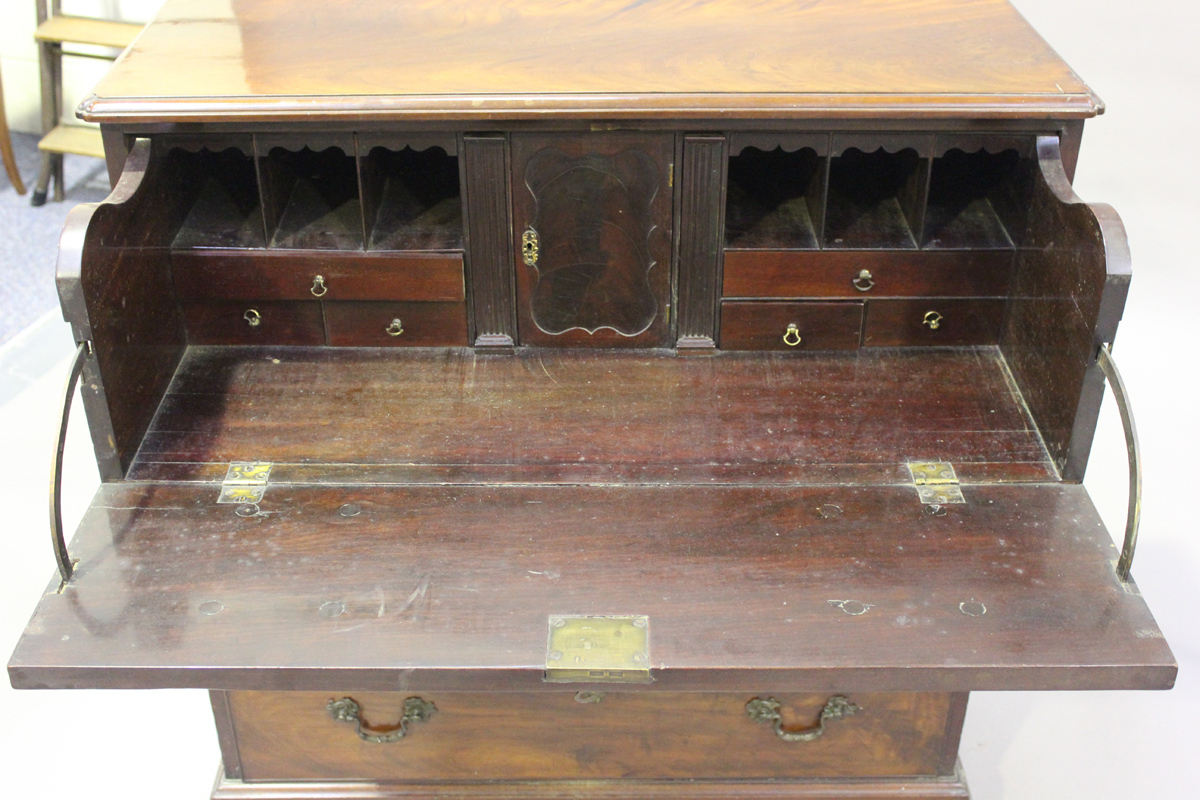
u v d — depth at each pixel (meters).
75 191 4.84
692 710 2.35
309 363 2.52
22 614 3.03
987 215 2.54
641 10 2.63
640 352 2.55
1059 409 2.24
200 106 2.23
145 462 2.26
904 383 2.47
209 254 2.45
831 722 2.39
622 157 2.34
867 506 2.18
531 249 2.43
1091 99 2.26
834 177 2.66
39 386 3.77
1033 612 1.97
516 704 2.35
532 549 2.09
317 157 2.70
